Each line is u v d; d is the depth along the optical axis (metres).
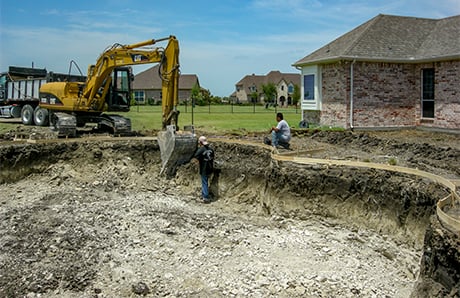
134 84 80.88
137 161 16.09
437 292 6.39
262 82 101.56
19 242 9.62
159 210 12.34
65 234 10.13
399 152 14.99
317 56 22.34
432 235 6.86
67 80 21.38
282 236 10.34
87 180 15.03
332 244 9.82
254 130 20.72
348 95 20.23
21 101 23.28
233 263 8.91
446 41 20.05
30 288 7.80
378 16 22.78
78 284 8.00
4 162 14.70
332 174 11.42
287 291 7.80
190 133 15.65
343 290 7.83
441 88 19.44
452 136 18.22
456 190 9.20
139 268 8.67
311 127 21.09
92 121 19.08
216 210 12.79
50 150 15.70
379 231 10.24
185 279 8.27
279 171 12.23
